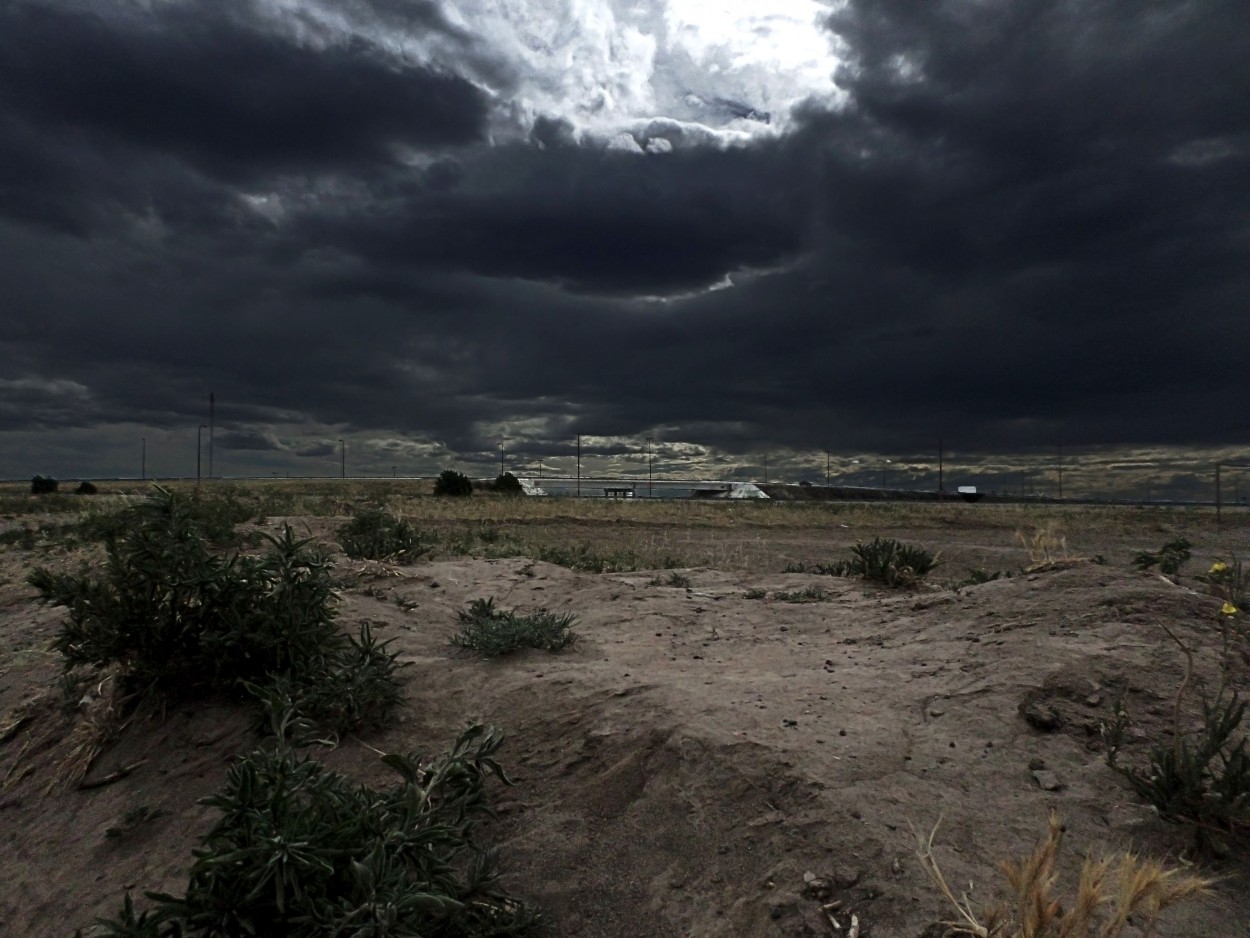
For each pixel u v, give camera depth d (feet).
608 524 84.74
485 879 10.62
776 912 9.39
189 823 13.76
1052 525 22.27
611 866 11.18
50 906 12.82
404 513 74.74
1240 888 8.87
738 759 12.14
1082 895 6.97
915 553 30.86
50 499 97.91
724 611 24.04
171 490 17.78
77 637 16.76
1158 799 10.05
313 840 9.27
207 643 16.33
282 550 17.48
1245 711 12.41
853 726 13.25
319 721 15.62
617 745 13.57
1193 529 98.68
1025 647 15.60
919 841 9.34
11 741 18.21
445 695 16.89
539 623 19.99
